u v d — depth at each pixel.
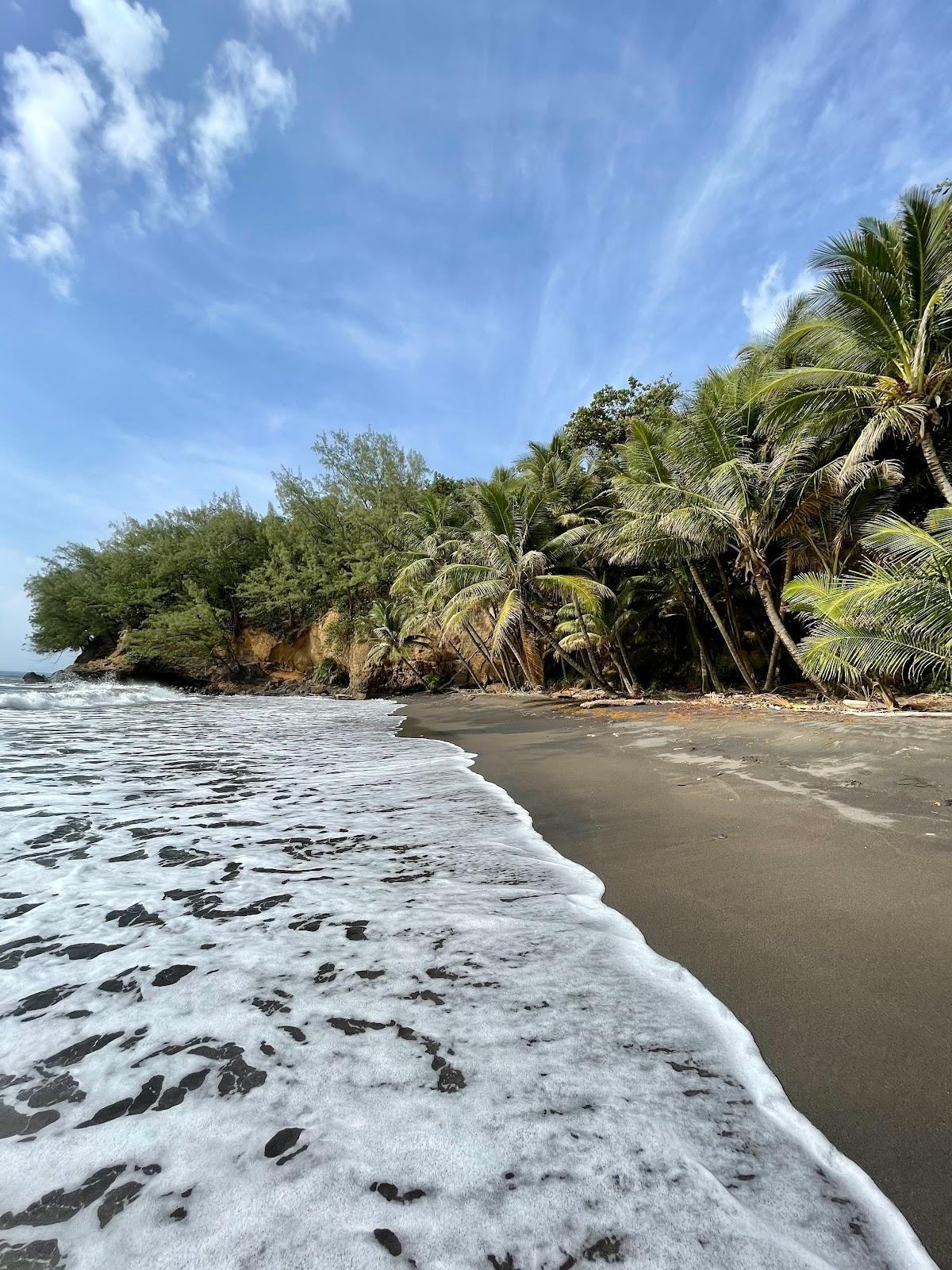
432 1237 1.24
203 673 38.81
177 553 39.69
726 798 4.80
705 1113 1.60
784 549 14.16
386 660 32.25
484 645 26.38
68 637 42.09
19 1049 1.91
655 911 2.89
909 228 9.48
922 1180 1.39
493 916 2.89
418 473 38.41
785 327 13.41
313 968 2.41
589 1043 1.90
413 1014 2.08
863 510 12.43
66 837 4.31
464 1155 1.46
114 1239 1.25
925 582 7.71
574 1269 1.16
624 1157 1.44
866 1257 1.20
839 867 3.21
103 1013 2.11
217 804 5.38
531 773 6.69
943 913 2.64
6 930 2.79
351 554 34.53
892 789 4.54
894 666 8.43
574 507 20.38
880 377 10.30
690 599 18.03
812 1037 1.91
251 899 3.14
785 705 12.04
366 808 5.20
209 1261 1.20
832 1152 1.47
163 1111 1.63
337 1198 1.34
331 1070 1.79
